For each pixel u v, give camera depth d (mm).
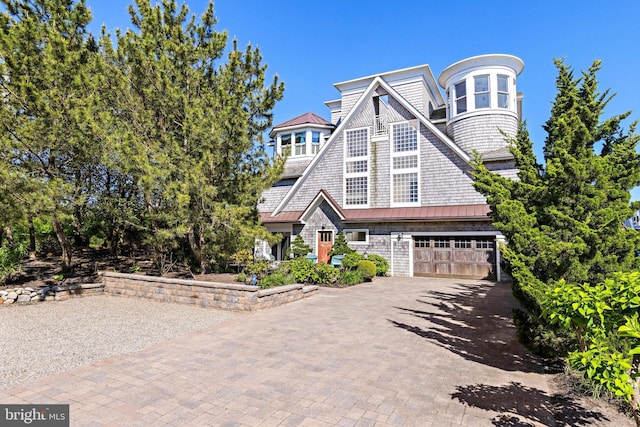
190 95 11773
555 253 5277
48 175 11094
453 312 9438
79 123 10188
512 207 5871
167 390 4645
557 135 6684
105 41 11602
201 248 12492
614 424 3814
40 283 11703
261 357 5914
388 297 11734
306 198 21078
